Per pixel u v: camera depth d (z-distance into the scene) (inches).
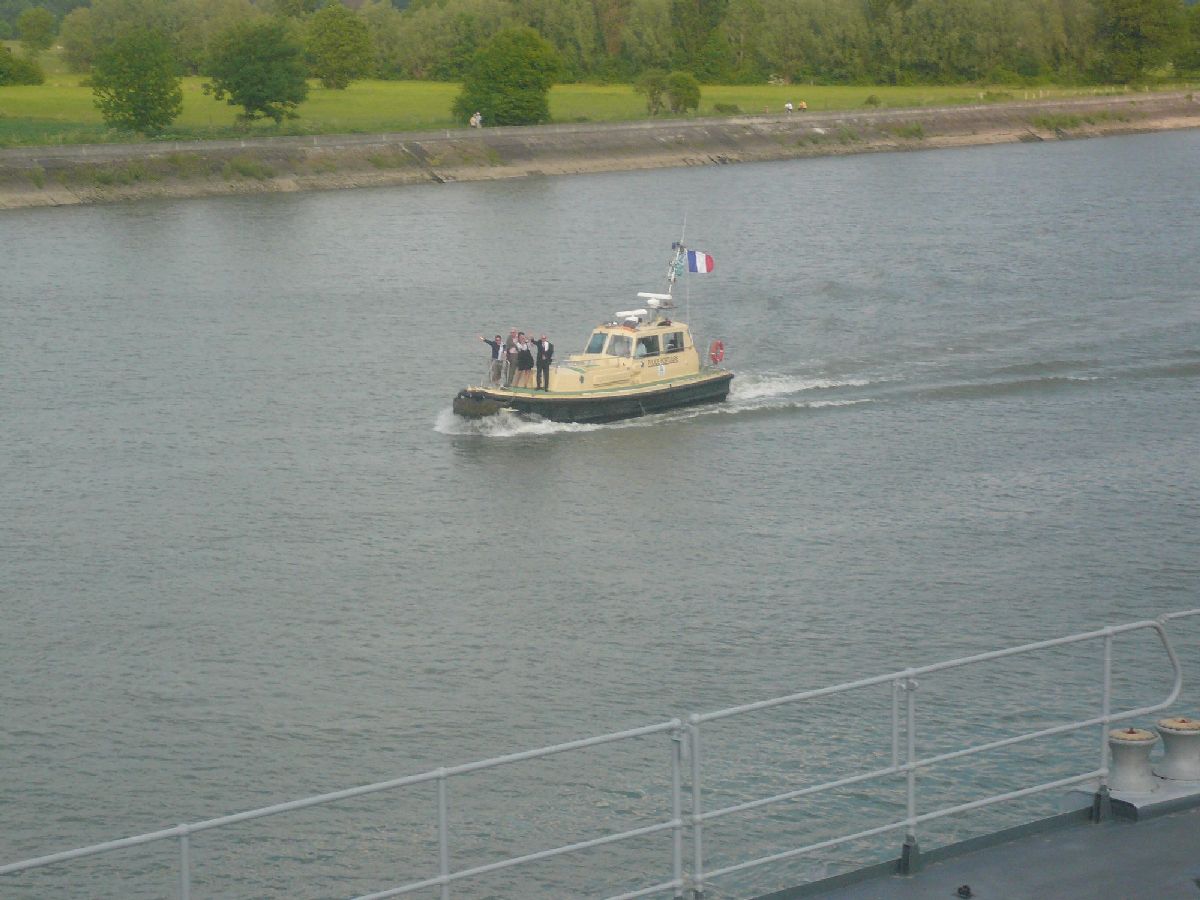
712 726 3383.4
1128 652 3715.6
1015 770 3026.6
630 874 2817.4
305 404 6560.0
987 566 4409.5
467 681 3695.9
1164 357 7086.6
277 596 4296.3
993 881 1531.7
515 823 3021.7
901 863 1569.9
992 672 3609.7
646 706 3533.5
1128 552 4507.9
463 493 5275.6
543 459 5674.2
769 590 4266.7
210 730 3444.9
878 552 4562.0
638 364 6284.5
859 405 6343.5
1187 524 4758.9
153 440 5994.1
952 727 3309.5
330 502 5182.1
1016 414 6151.6
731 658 3789.4
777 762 3191.4
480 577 4431.6
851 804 2947.8
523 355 6195.9
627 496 5206.7
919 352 7298.2
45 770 3262.8
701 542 4702.3
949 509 4963.1
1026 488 5172.2
